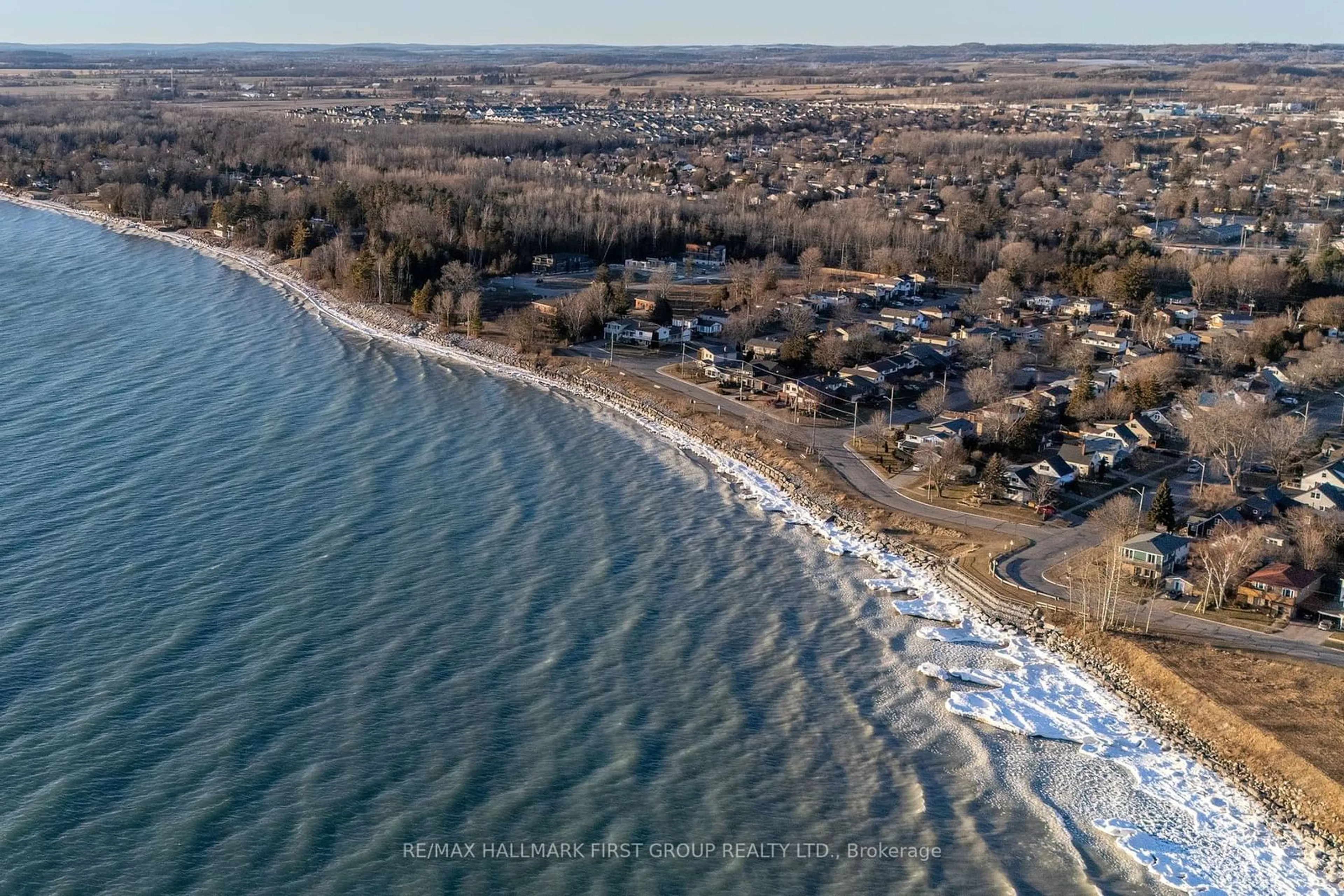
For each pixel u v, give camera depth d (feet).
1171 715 302.45
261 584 343.26
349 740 276.41
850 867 249.55
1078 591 359.87
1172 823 265.95
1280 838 262.06
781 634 337.31
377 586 346.54
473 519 398.21
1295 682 309.63
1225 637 333.42
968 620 349.41
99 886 231.30
